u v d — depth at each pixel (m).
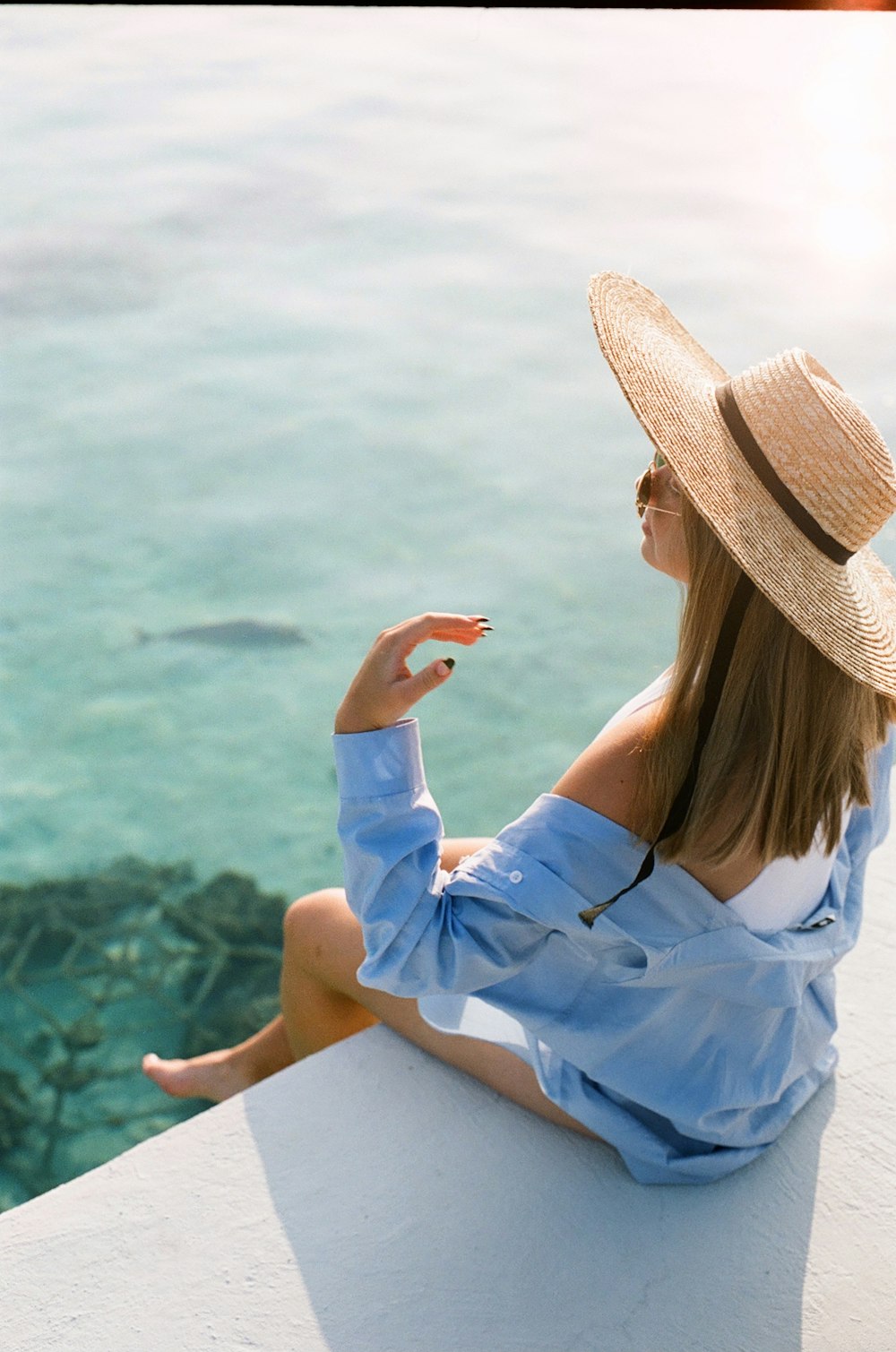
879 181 18.42
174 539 15.53
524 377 17.66
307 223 19.52
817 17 18.58
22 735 12.96
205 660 13.85
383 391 17.33
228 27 23.80
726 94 19.27
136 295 18.95
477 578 14.48
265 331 18.53
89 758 12.51
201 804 11.95
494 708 12.73
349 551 15.37
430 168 19.62
